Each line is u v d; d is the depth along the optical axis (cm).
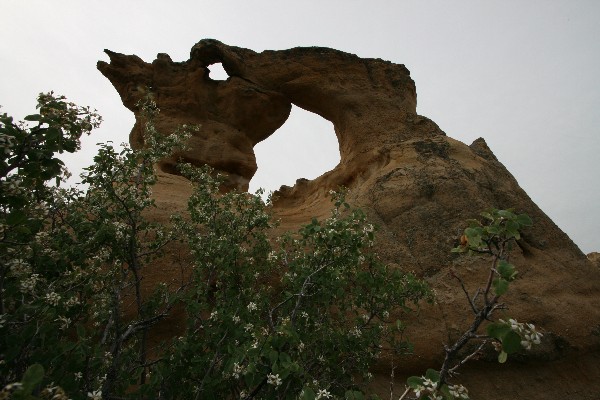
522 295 712
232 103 1384
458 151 1027
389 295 451
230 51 1400
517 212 896
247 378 245
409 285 464
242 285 472
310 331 394
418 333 654
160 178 1009
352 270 457
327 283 382
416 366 639
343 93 1307
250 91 1373
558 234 877
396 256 774
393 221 854
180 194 948
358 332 407
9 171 245
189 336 339
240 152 1362
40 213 308
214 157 1293
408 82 1348
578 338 677
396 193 905
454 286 725
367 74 1355
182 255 689
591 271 811
